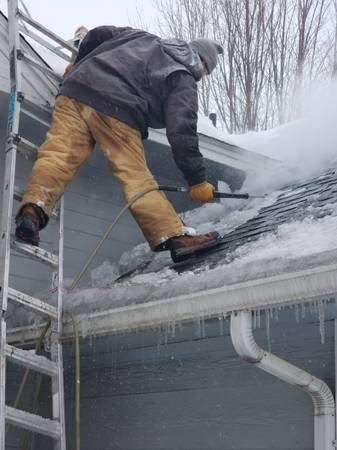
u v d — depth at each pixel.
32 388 4.84
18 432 4.69
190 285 3.34
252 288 3.06
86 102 4.04
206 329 4.12
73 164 3.99
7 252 3.55
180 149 3.96
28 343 3.96
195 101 4.06
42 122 4.45
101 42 4.37
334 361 3.46
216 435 3.93
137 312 3.49
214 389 4.02
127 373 4.55
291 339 3.68
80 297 3.80
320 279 2.83
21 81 4.43
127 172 4.05
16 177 4.84
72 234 5.11
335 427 3.31
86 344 4.67
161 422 4.25
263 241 3.66
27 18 4.40
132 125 4.06
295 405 3.62
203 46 4.48
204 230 5.05
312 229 3.47
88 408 4.70
